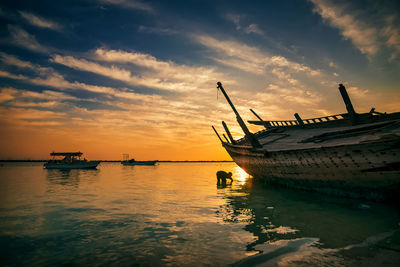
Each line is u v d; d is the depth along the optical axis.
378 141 8.84
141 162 91.94
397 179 8.98
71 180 24.56
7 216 8.28
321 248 4.92
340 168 10.80
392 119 12.67
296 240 5.45
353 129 12.67
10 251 5.08
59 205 10.30
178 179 26.48
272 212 8.62
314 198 11.52
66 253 4.96
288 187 15.30
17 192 14.76
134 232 6.38
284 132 21.31
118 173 40.16
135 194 13.80
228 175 21.95
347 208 9.02
